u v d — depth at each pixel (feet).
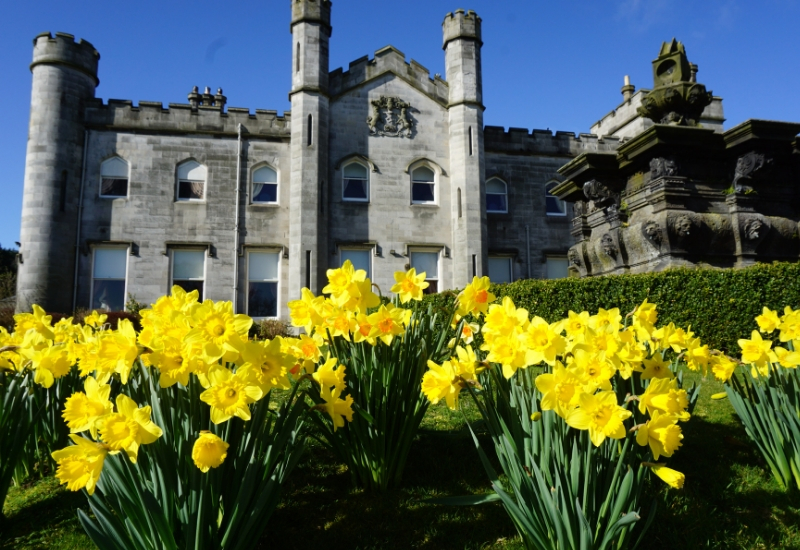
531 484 7.55
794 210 28.91
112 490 7.12
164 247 59.06
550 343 7.47
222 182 61.26
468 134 64.39
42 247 54.65
